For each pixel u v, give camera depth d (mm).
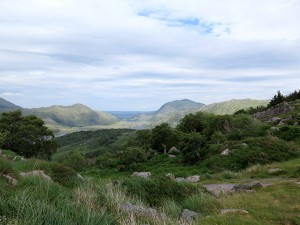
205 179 29797
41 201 7344
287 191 15914
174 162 52406
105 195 10031
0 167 10359
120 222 7496
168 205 11734
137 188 14195
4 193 7668
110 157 76938
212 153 44938
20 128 69938
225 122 57719
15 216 6145
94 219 6984
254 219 9898
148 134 78188
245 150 39281
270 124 61125
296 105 77938
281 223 9656
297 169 26188
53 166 15703
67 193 9844
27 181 10219
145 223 8367
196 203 12391
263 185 20375
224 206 12016
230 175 29859
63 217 6410
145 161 61375
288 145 40031
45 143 73188
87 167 73812
